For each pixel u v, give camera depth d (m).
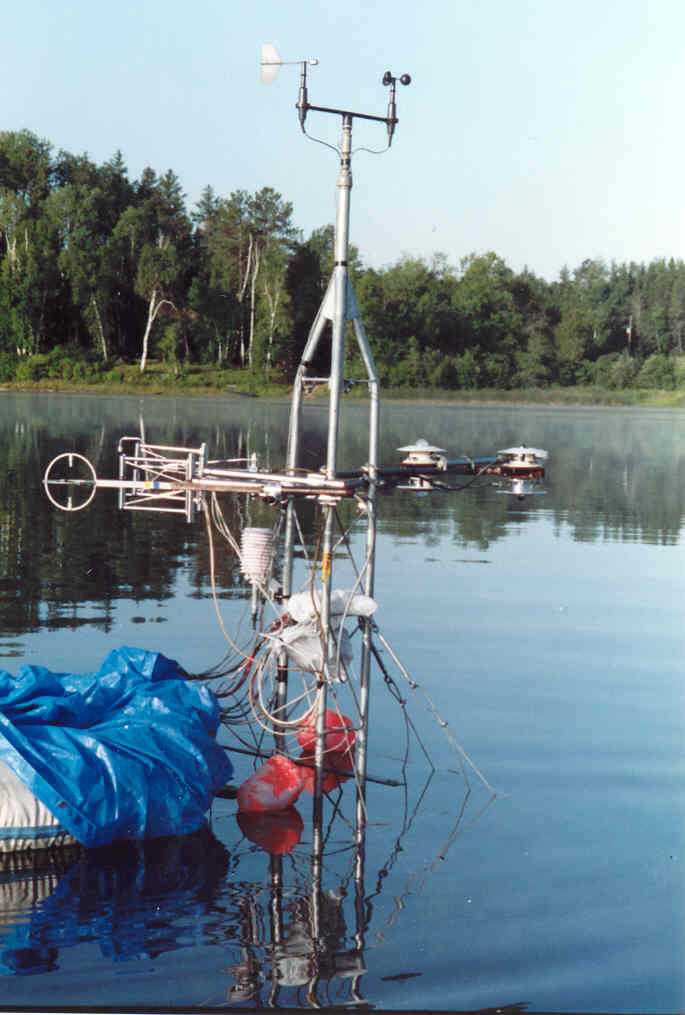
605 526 18.31
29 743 5.55
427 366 99.25
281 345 90.69
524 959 4.32
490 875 5.08
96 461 25.56
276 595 6.55
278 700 6.61
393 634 9.78
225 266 97.19
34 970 4.18
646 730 7.18
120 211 104.31
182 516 17.56
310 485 5.63
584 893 4.91
